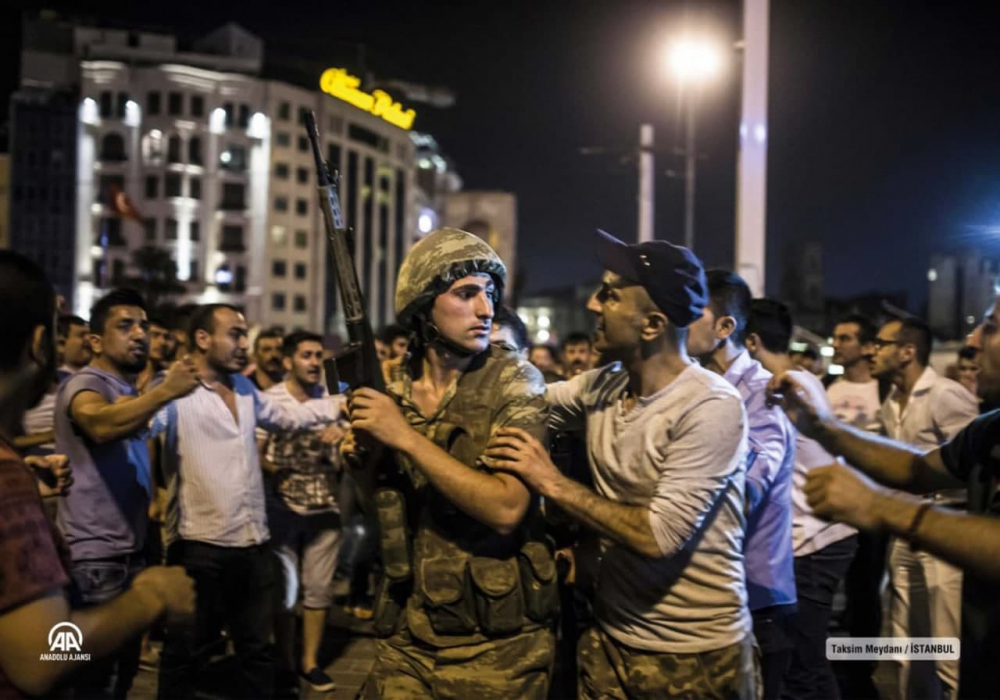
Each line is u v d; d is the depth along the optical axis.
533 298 99.19
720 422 2.60
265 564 4.82
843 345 6.50
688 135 19.16
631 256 2.68
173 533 4.70
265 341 7.37
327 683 5.50
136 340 4.31
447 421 2.87
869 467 2.88
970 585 2.26
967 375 7.25
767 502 3.53
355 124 82.19
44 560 1.81
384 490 2.90
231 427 4.72
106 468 4.09
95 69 70.75
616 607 2.82
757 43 9.45
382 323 86.12
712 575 2.72
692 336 3.46
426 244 2.86
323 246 79.00
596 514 2.57
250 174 75.12
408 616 2.86
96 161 70.69
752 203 9.42
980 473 2.47
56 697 1.84
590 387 3.07
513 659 2.80
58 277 68.25
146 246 65.25
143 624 1.95
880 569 5.49
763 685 3.54
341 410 5.44
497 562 2.80
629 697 2.81
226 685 4.99
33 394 2.04
